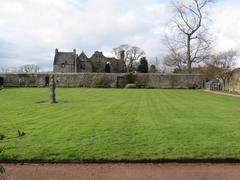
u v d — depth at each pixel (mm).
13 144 9320
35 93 33156
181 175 7168
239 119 14336
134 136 10461
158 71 78750
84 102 23047
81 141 9750
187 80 55125
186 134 10805
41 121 13633
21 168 7551
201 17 57844
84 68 80562
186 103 22500
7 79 54656
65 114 15992
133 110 17766
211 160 8086
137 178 6965
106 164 7859
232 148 8953
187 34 58500
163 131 11328
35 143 9484
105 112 16812
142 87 53500
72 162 7969
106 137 10305
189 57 58562
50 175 7117
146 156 8234
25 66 76188
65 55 77875
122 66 83250
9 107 19375
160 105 20797
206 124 12883
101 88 49094
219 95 33125
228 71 43531
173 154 8391
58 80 55219
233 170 7523
